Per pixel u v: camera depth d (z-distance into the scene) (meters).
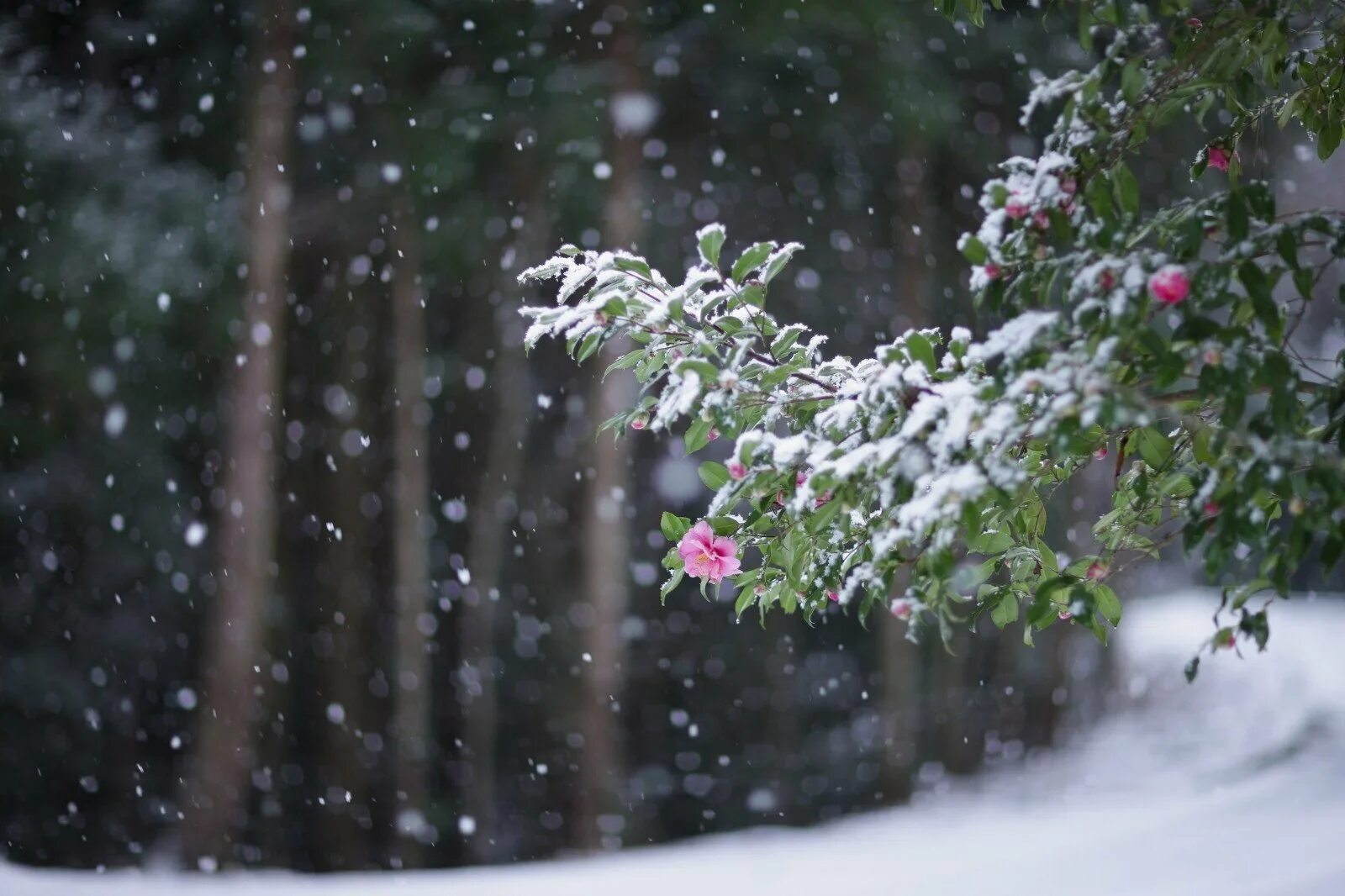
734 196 14.73
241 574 11.23
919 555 2.11
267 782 13.90
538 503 17.56
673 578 2.53
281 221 11.49
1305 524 1.77
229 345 12.34
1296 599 28.06
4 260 10.70
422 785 14.15
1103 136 2.04
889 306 15.64
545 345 16.36
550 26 12.24
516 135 12.31
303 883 8.95
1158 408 2.04
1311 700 15.95
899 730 14.42
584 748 12.72
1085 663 18.25
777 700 17.59
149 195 10.91
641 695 17.69
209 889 8.69
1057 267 2.00
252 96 11.51
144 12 12.91
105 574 13.47
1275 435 1.80
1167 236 1.98
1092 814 10.13
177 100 13.04
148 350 12.58
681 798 16.92
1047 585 2.21
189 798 10.80
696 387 2.25
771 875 8.05
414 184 12.73
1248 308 1.99
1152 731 15.88
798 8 10.99
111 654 13.71
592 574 12.93
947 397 1.99
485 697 15.61
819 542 2.41
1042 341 1.88
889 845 9.08
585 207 12.85
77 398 12.02
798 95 12.72
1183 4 2.00
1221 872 7.08
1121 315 1.81
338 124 13.08
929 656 17.06
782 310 15.13
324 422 16.20
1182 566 27.05
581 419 16.67
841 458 2.07
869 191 14.77
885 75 11.55
